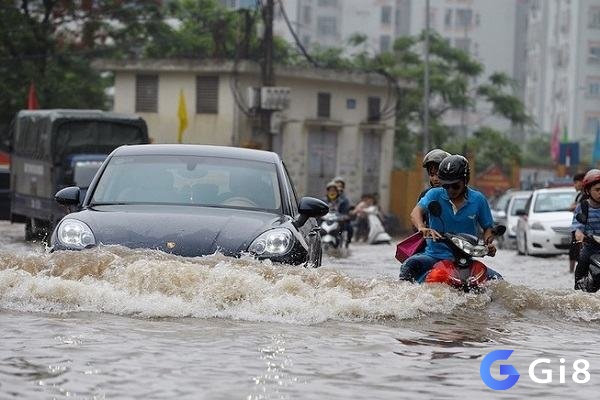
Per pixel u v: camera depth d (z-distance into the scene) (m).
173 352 14.38
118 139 61.44
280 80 99.31
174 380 12.66
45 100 98.50
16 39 98.19
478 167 131.12
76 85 101.38
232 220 21.00
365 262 44.56
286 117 99.94
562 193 61.69
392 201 108.75
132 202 22.48
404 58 136.12
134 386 12.29
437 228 21.11
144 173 23.19
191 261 19.38
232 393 12.09
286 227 21.09
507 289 20.55
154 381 12.57
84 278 18.73
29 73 98.00
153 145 24.52
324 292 18.61
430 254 21.02
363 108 106.56
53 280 18.50
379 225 67.88
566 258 57.47
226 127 95.69
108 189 22.88
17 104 97.44
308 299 18.33
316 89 102.56
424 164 23.36
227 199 22.55
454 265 20.67
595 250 25.59
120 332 15.80
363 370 13.68
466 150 125.31
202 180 23.00
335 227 52.06
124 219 20.95
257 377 12.99
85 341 14.99
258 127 96.94
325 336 16.20
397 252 21.75
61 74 101.00
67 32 102.12
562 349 16.22
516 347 16.20
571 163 140.38
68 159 58.91
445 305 19.50
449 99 130.00
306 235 22.42
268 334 16.16
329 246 51.78
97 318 17.11
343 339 16.02
